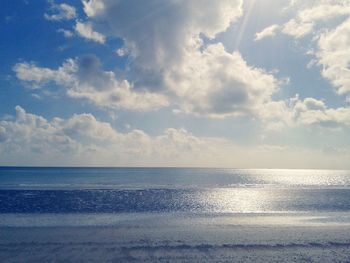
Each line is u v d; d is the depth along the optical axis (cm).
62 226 2225
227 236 1958
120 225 2275
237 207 3347
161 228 2183
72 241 1825
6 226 2217
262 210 3139
